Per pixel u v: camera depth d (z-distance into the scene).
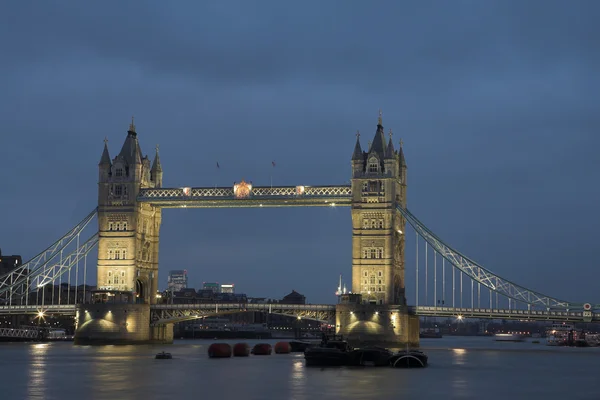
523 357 188.12
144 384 114.25
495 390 110.38
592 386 116.88
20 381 118.06
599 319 199.75
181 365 149.00
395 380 121.00
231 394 103.12
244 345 184.50
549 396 104.94
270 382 117.12
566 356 194.00
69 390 107.00
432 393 105.88
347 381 118.88
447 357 185.75
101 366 145.25
